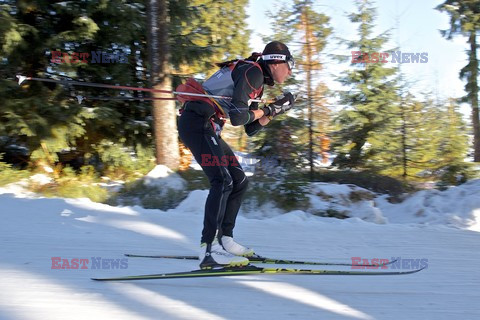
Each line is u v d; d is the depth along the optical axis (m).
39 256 3.38
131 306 2.47
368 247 3.88
